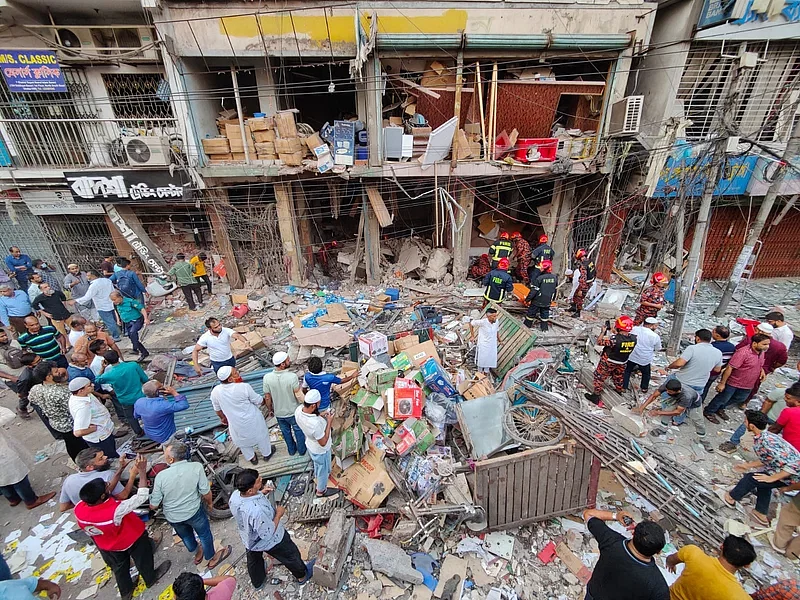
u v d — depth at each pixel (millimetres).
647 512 5152
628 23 9883
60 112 11133
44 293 8500
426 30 9727
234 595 4309
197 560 4648
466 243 12281
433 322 9445
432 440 5617
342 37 9703
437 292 11820
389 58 10234
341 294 11875
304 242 12773
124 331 9734
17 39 10336
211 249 13602
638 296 11602
